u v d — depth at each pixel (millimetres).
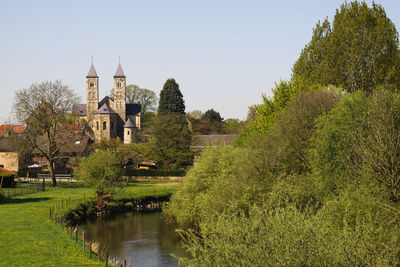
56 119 67562
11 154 83312
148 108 154375
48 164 70688
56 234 30703
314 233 15312
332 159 27812
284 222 16109
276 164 32156
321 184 26906
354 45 43750
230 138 111875
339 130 28453
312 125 35344
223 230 16984
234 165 34688
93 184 52469
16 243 26703
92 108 131500
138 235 39719
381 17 45250
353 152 26391
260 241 15445
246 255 15242
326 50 48125
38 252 24688
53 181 67938
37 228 32375
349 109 29516
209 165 40719
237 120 142750
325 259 14547
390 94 27875
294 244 14867
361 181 23375
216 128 133250
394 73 41938
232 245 15906
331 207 20516
